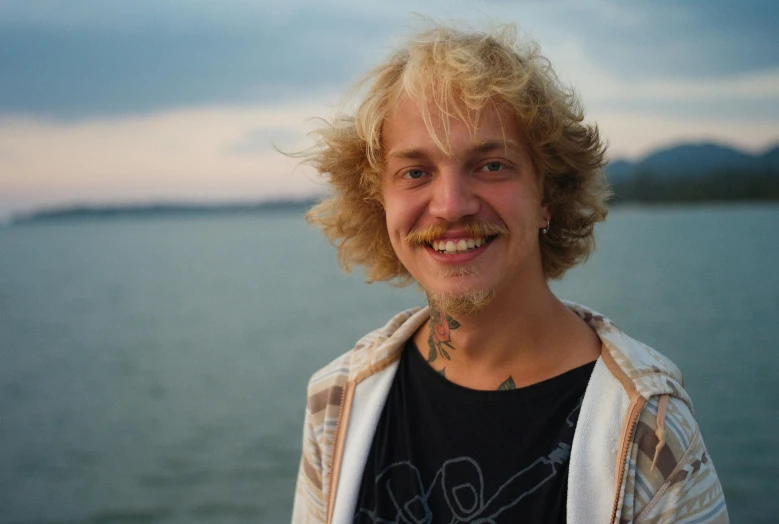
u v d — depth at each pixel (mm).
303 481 1953
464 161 1594
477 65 1572
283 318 32688
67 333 30969
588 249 1981
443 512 1622
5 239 130250
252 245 101688
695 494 1439
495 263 1613
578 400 1592
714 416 13844
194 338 28453
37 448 15125
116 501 11945
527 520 1531
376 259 2131
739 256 49688
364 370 1864
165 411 17672
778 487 10172
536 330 1667
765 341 20797
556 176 1776
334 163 1973
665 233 76812
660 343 21219
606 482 1471
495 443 1616
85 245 110688
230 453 14078
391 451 1751
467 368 1730
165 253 89250
